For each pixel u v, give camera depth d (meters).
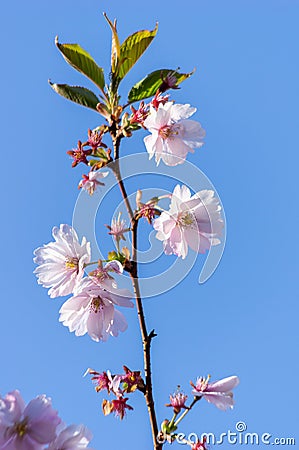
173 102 0.71
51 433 0.61
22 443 0.61
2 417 0.60
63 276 0.70
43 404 0.61
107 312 0.69
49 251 0.70
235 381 0.69
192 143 0.71
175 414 0.68
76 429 0.62
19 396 0.61
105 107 0.72
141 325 0.68
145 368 0.67
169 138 0.71
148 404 0.67
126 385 0.68
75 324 0.70
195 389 0.69
